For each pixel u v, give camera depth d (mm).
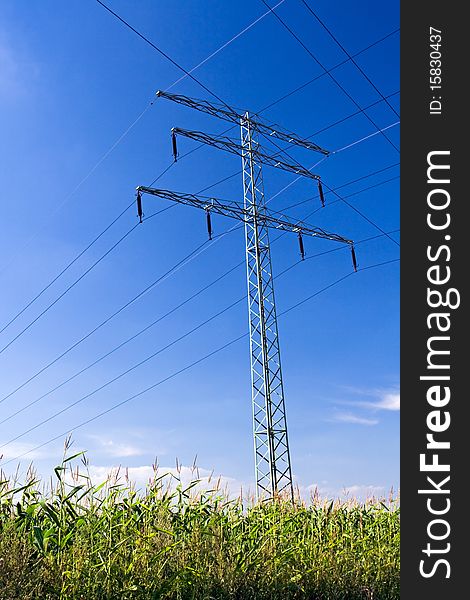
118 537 7492
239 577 8000
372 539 11156
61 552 6906
